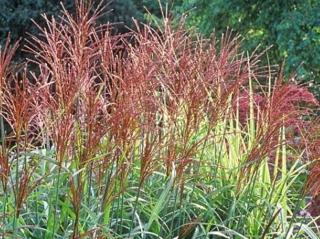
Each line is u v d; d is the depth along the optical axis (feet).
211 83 13.12
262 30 36.04
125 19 30.73
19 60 28.04
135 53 12.18
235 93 12.29
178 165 11.41
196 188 12.21
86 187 11.24
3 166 9.56
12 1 29.81
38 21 29.81
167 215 11.60
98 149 10.91
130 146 10.79
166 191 10.68
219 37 36.14
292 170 12.94
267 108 11.87
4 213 9.71
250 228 11.96
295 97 14.65
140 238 11.21
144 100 10.94
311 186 11.74
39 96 11.39
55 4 29.99
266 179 12.87
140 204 11.62
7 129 18.37
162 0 38.96
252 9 35.37
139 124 11.07
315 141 12.60
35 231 10.80
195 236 11.04
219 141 12.58
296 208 11.75
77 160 10.64
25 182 9.59
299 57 33.30
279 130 12.44
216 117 11.77
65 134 9.93
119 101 10.53
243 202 12.13
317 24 33.40
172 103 11.62
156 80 11.96
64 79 10.37
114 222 11.03
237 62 12.50
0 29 29.71
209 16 35.94
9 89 10.56
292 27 33.32
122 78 11.32
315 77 33.58
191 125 11.65
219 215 12.31
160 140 11.07
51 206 10.36
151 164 11.35
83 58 10.61
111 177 11.03
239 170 12.46
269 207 11.85
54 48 10.66
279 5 34.17
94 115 10.34
